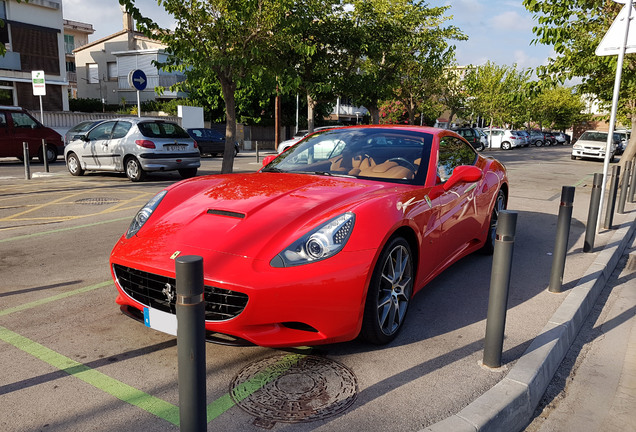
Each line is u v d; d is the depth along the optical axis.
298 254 2.46
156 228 2.85
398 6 18.92
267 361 2.68
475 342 2.97
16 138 14.38
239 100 28.78
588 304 3.81
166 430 2.06
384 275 2.83
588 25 9.92
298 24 10.97
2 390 2.34
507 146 36.81
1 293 3.64
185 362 1.68
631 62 9.66
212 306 2.47
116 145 10.46
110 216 6.61
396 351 2.83
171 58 10.57
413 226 2.98
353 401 2.30
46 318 3.20
